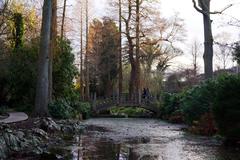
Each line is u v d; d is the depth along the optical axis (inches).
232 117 523.8
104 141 582.6
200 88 818.8
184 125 981.8
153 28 1716.3
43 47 837.8
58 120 781.3
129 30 1723.7
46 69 840.3
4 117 725.3
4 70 1076.5
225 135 537.3
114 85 2209.6
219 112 536.4
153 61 2202.3
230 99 526.9
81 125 821.9
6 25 1129.4
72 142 560.1
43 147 487.5
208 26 877.2
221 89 538.6
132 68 1742.1
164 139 622.5
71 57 1110.4
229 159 419.2
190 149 498.6
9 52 1097.4
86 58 1978.3
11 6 1156.5
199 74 2420.0
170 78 2388.0
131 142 574.2
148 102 1488.7
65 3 1390.3
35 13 1326.3
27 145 460.4
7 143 427.5
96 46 2165.4
